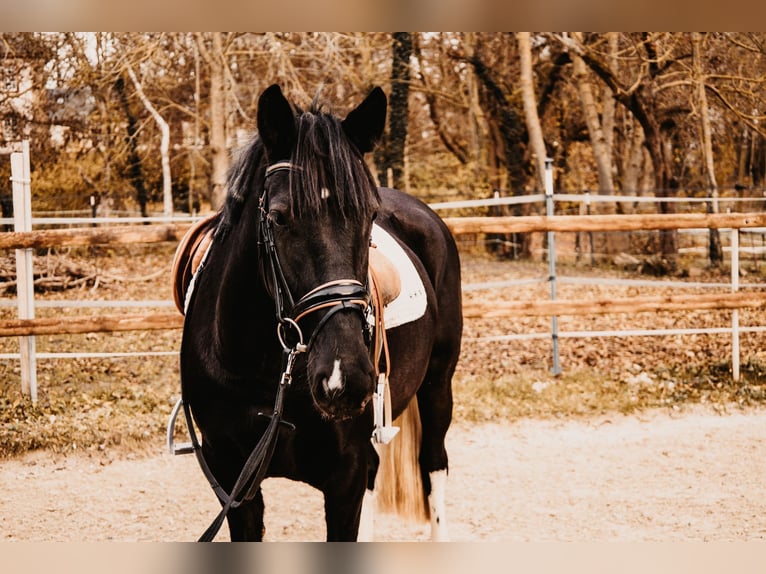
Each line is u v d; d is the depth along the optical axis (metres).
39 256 11.36
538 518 4.08
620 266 14.51
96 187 14.79
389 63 16.50
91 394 6.20
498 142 18.61
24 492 4.49
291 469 2.50
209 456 2.61
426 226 3.45
